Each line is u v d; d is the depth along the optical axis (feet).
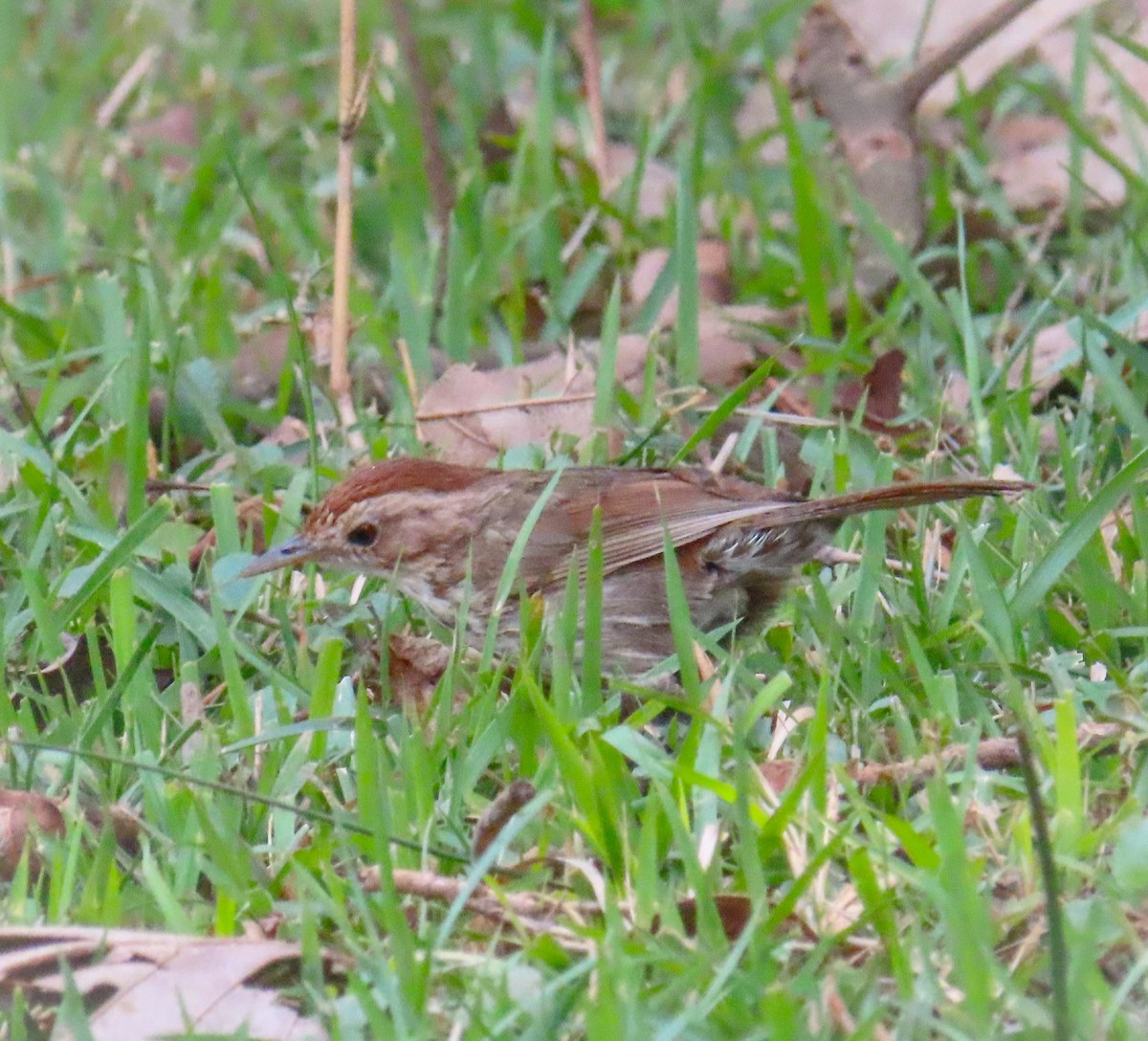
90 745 29.14
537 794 26.63
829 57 48.96
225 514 36.22
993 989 22.80
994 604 32.07
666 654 34.22
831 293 47.34
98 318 46.96
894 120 48.60
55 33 62.44
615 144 56.80
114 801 28.07
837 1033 21.94
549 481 34.47
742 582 33.99
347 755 29.32
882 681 31.30
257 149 54.29
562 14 63.52
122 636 31.12
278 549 34.58
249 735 29.73
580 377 42.24
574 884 25.89
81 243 51.67
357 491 34.42
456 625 33.09
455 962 23.52
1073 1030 21.09
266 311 47.47
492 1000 22.68
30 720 30.09
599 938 23.58
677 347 43.39
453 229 46.60
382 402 44.47
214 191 54.13
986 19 47.78
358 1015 22.53
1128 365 41.93
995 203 50.14
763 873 25.59
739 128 56.39
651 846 24.66
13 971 22.98
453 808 27.45
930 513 37.35
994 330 45.70
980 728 28.48
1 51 61.46
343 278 41.42
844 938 23.95
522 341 47.03
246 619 34.14
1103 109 54.44
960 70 51.78
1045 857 21.35
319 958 23.07
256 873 25.91
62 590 33.35
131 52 61.52
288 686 31.17
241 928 24.71
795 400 42.96
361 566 34.73
